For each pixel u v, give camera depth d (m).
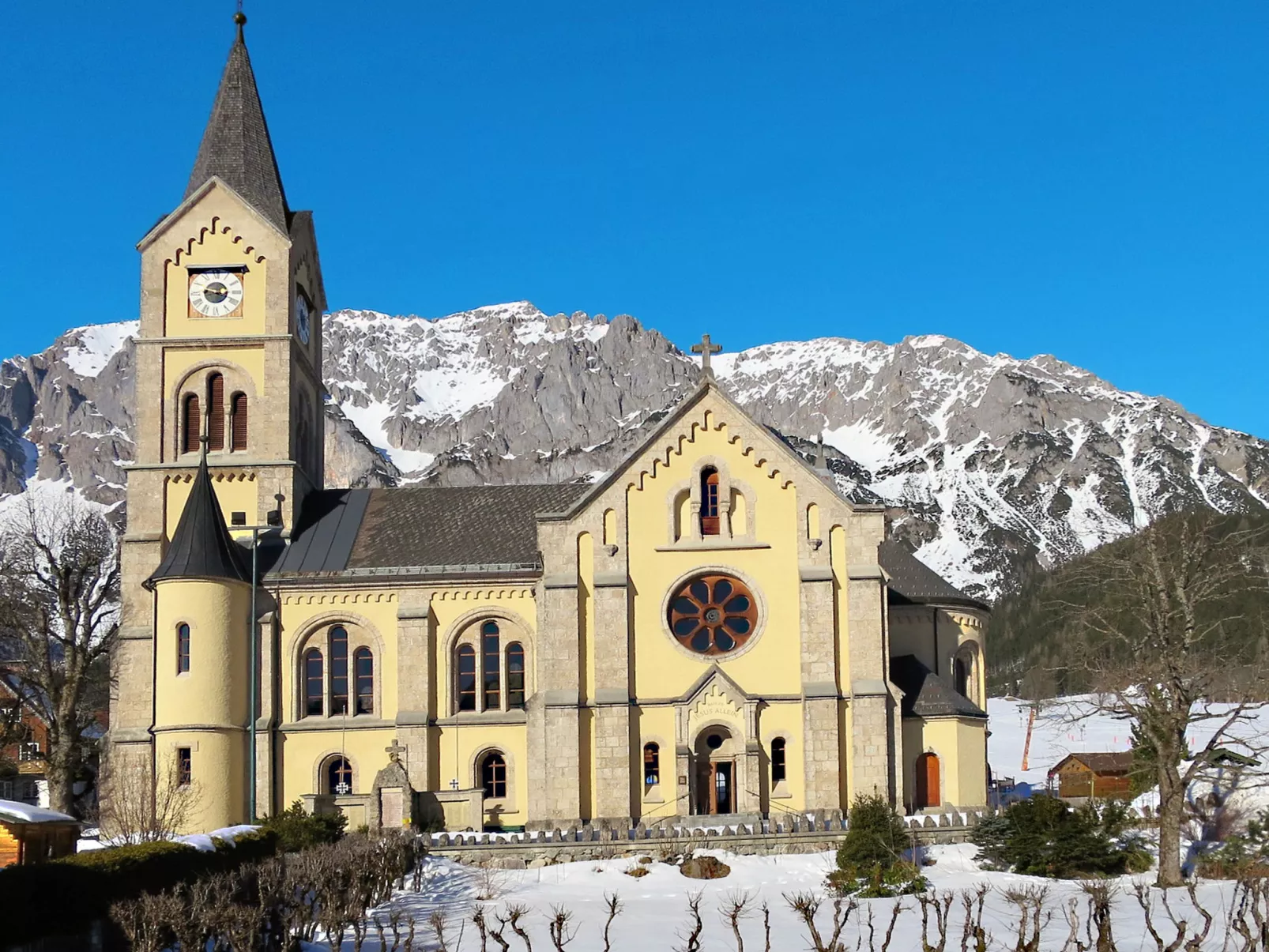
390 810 80.38
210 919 42.97
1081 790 113.50
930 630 93.06
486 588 87.12
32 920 40.34
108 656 100.62
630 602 83.94
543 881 69.31
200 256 95.62
